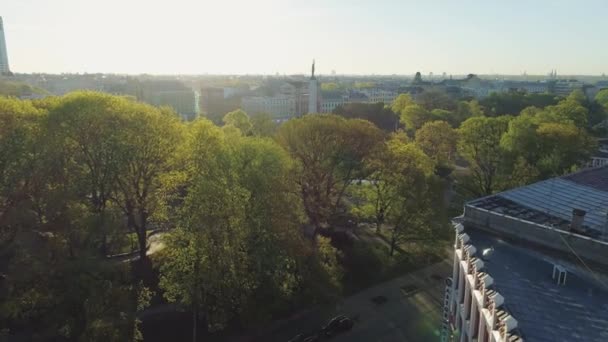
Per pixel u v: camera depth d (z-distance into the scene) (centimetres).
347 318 5816
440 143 12256
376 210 7775
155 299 6194
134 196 6531
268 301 5534
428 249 7675
